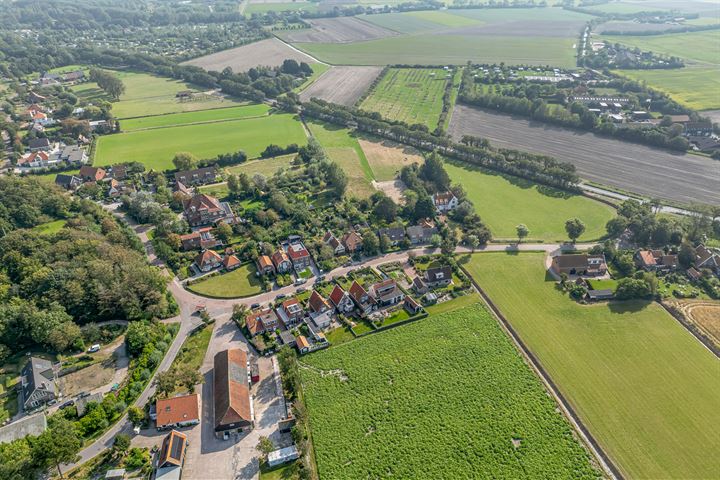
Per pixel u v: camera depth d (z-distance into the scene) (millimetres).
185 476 90000
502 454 93375
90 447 94938
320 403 104875
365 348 120312
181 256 157500
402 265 156000
